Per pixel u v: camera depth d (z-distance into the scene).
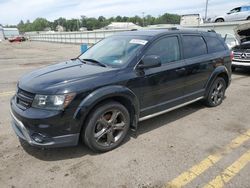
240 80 8.55
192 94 4.92
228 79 5.80
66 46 33.00
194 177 3.06
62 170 3.23
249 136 4.16
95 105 3.41
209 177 3.06
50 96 3.13
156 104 4.22
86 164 3.36
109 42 4.72
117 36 4.82
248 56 8.99
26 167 3.30
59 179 3.05
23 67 12.70
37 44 41.00
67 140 3.26
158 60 3.80
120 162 3.40
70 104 3.16
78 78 3.41
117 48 4.32
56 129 3.15
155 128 4.48
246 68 9.22
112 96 3.52
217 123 4.71
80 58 4.71
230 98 6.37
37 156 3.56
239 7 22.69
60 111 3.11
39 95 3.18
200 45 5.07
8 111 5.46
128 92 3.68
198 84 5.00
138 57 3.91
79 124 3.26
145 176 3.09
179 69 4.43
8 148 3.79
